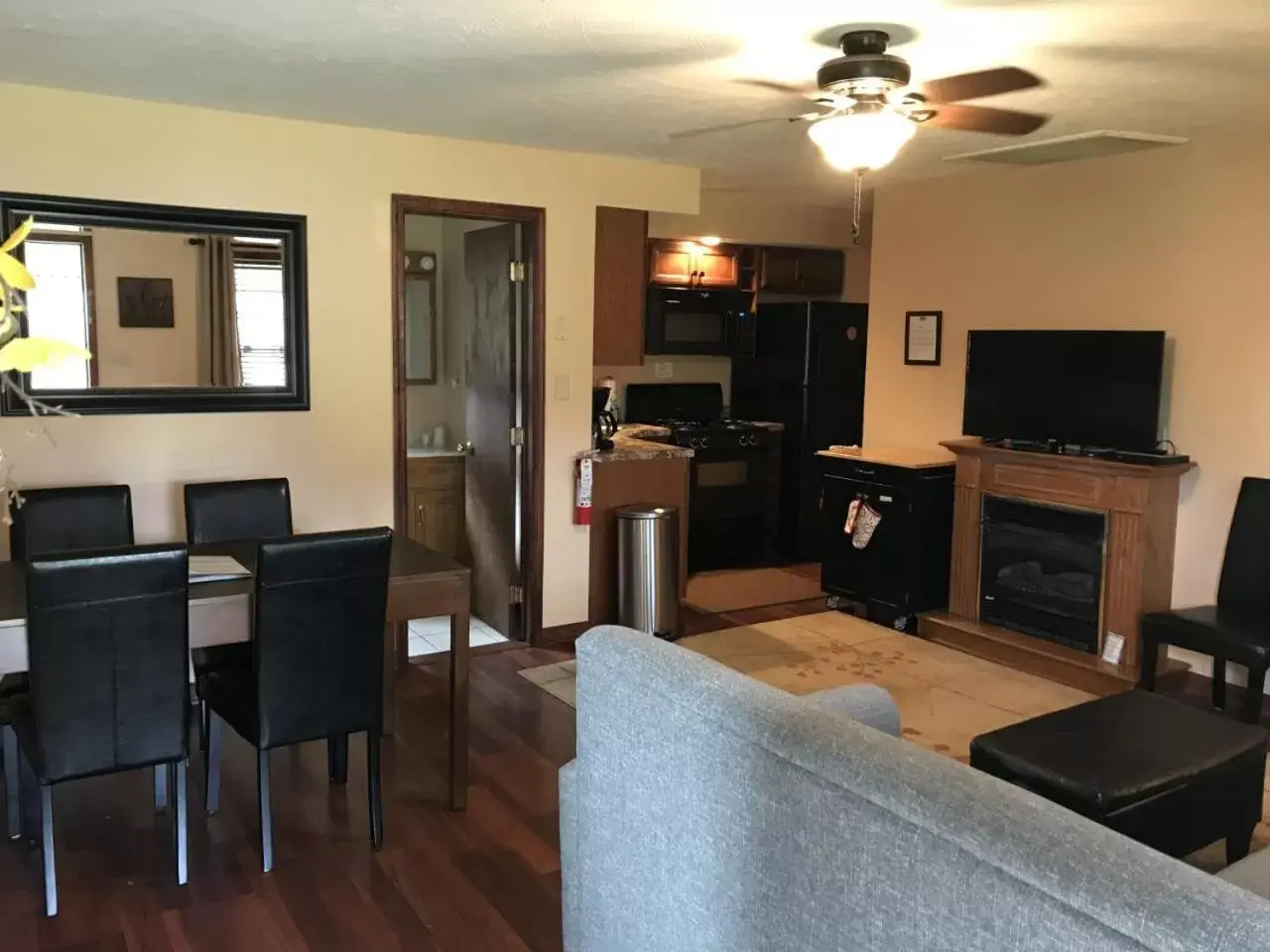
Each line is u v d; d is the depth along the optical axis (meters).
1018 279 5.05
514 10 2.66
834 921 1.52
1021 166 4.94
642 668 1.86
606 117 3.94
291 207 4.15
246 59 3.18
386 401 4.46
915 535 5.09
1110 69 3.14
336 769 3.45
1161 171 4.42
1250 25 2.67
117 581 2.52
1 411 3.71
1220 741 2.75
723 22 2.73
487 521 5.25
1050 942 1.22
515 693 4.34
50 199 3.70
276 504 3.87
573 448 5.01
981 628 4.89
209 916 2.63
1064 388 4.60
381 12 2.69
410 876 2.86
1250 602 4.02
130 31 2.91
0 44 3.05
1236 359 4.22
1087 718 2.90
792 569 6.71
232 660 3.31
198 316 4.04
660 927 1.89
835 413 6.97
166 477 4.04
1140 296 4.55
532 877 2.86
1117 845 1.24
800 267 7.03
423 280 5.96
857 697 2.13
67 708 2.54
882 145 3.03
